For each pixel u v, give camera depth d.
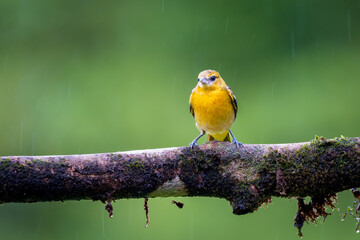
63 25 16.14
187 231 12.29
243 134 14.13
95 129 14.18
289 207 12.48
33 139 14.23
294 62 15.58
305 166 6.09
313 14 16.28
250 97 15.01
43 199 6.04
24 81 15.36
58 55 15.84
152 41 15.90
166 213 12.67
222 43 15.85
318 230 12.26
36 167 5.92
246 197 6.12
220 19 16.14
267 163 6.13
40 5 16.39
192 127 14.08
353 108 14.17
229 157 6.18
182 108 14.59
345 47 15.77
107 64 15.60
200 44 15.88
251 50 15.77
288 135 14.02
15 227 13.82
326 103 14.38
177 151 6.23
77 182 5.98
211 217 12.50
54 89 15.17
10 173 5.85
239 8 16.03
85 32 16.12
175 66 15.42
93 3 16.38
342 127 13.95
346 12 16.11
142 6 16.30
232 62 15.57
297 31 15.97
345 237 12.17
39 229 13.66
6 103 14.98
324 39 15.84
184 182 6.17
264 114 14.48
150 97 14.80
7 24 16.08
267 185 6.13
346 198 12.31
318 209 6.46
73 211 13.74
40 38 16.03
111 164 6.07
